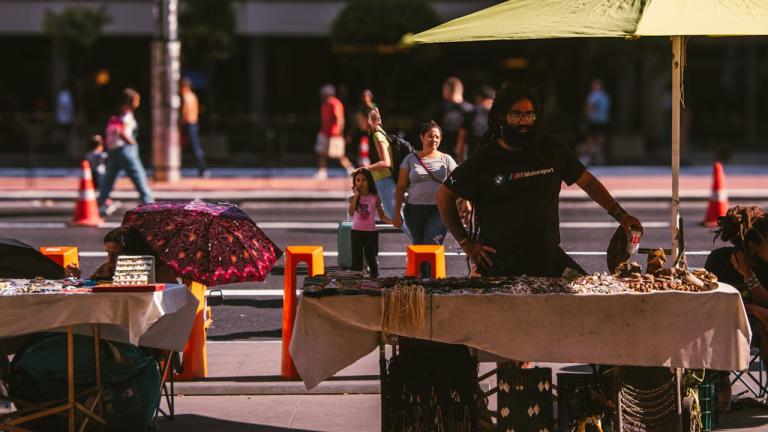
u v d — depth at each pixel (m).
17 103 56.12
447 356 11.12
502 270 11.52
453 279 11.41
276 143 44.22
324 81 56.94
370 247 19.31
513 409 11.09
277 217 30.95
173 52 37.81
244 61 56.53
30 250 12.64
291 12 55.09
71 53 53.09
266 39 56.53
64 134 46.94
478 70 54.53
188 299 11.92
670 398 11.18
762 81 56.72
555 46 53.81
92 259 23.70
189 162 45.19
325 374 10.98
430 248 14.89
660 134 53.34
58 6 54.16
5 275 12.66
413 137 41.44
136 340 10.84
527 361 10.88
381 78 50.09
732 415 12.95
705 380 12.19
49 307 10.91
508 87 11.35
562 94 54.31
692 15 10.73
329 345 10.98
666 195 33.78
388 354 15.34
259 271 13.11
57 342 12.18
